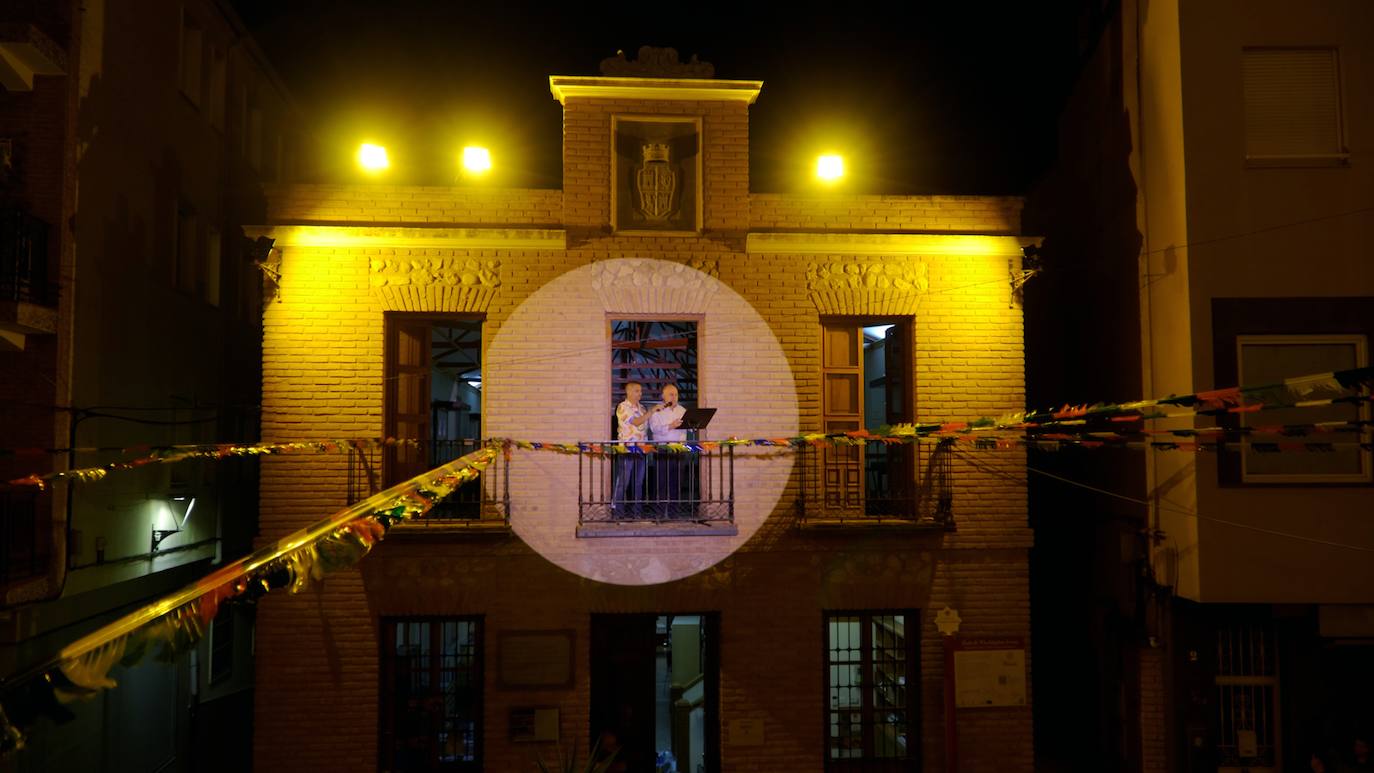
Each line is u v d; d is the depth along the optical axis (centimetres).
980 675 1069
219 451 780
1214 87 1052
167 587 1252
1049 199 1429
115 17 1071
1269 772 1085
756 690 1073
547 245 1089
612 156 1109
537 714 1050
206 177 1332
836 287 1109
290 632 1041
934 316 1114
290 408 1055
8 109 969
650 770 1082
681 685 1429
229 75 1404
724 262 1105
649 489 1131
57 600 954
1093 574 1270
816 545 1084
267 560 378
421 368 1107
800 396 1099
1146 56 1133
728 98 1121
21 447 947
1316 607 1032
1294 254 1039
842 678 1113
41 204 963
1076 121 1333
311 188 1078
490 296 1084
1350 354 1034
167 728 1229
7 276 907
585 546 1069
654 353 1505
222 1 1330
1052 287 1404
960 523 1097
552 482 1073
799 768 1070
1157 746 1112
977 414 1105
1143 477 1128
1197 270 1037
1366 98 1053
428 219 1088
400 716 1071
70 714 282
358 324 1068
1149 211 1127
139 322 1130
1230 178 1044
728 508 1082
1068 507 1347
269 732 1031
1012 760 1075
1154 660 1119
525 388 1081
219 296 1380
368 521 435
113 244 1067
